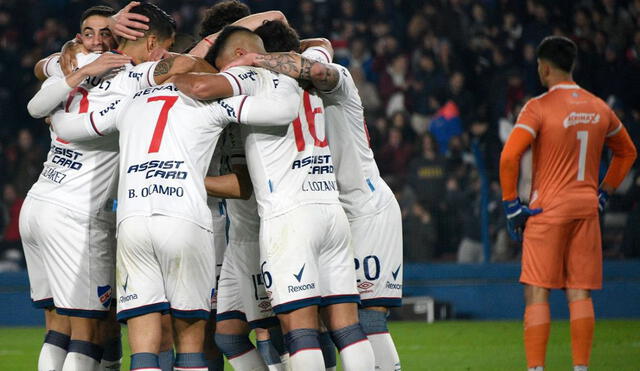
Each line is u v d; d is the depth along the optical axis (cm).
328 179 1202
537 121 1487
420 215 3155
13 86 3841
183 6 4209
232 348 1360
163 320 1203
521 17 4050
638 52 3912
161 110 1162
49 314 1343
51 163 1301
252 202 1270
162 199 1135
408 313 3116
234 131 1234
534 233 1485
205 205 1167
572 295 1493
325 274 1191
